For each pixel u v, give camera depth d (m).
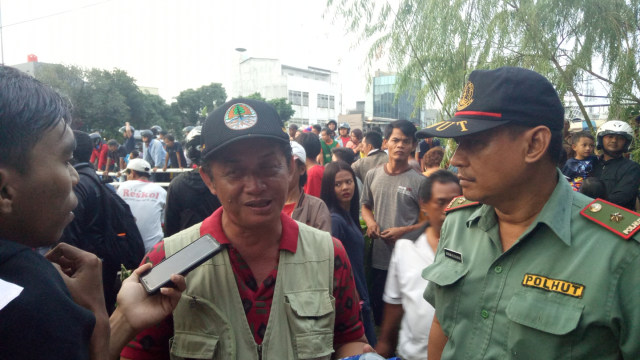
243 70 56.00
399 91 5.18
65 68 25.91
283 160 1.19
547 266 1.09
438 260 1.41
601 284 0.99
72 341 0.70
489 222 1.26
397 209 3.36
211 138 1.14
